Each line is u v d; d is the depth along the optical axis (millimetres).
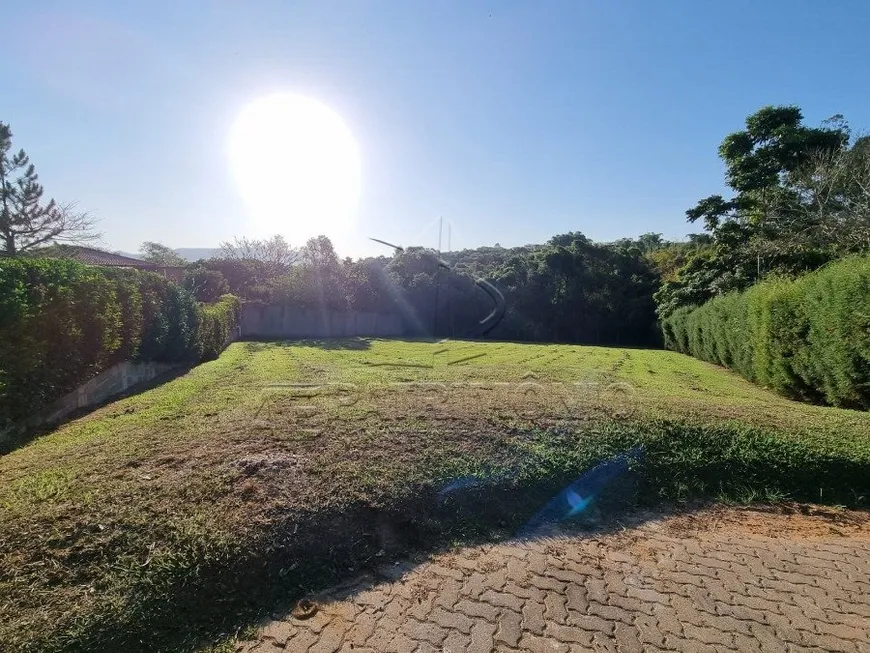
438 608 2271
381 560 2621
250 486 2795
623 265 27328
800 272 11789
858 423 4797
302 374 8320
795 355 8266
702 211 18016
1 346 4293
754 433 4266
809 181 13633
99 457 3234
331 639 2029
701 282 18875
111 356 6945
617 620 2234
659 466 3865
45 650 1769
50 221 16844
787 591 2549
